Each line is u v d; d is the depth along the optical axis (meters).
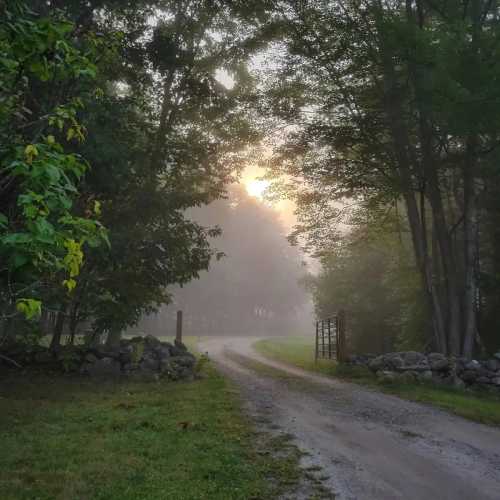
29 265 2.90
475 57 13.78
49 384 11.97
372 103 17.80
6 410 8.81
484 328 19.61
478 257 20.41
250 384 13.52
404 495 5.26
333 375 16.45
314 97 18.94
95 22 13.05
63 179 3.27
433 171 17.41
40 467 5.62
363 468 6.15
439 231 17.55
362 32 15.97
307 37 17.53
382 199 20.28
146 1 14.59
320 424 8.64
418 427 8.73
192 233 15.84
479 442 7.82
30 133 4.73
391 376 14.27
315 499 5.02
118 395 10.88
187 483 5.22
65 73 3.95
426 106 14.49
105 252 12.67
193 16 18.42
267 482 5.46
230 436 7.36
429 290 17.31
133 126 16.00
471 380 14.32
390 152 17.84
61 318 14.11
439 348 16.84
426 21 18.67
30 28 3.46
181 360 14.23
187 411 9.12
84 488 4.95
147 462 5.89
